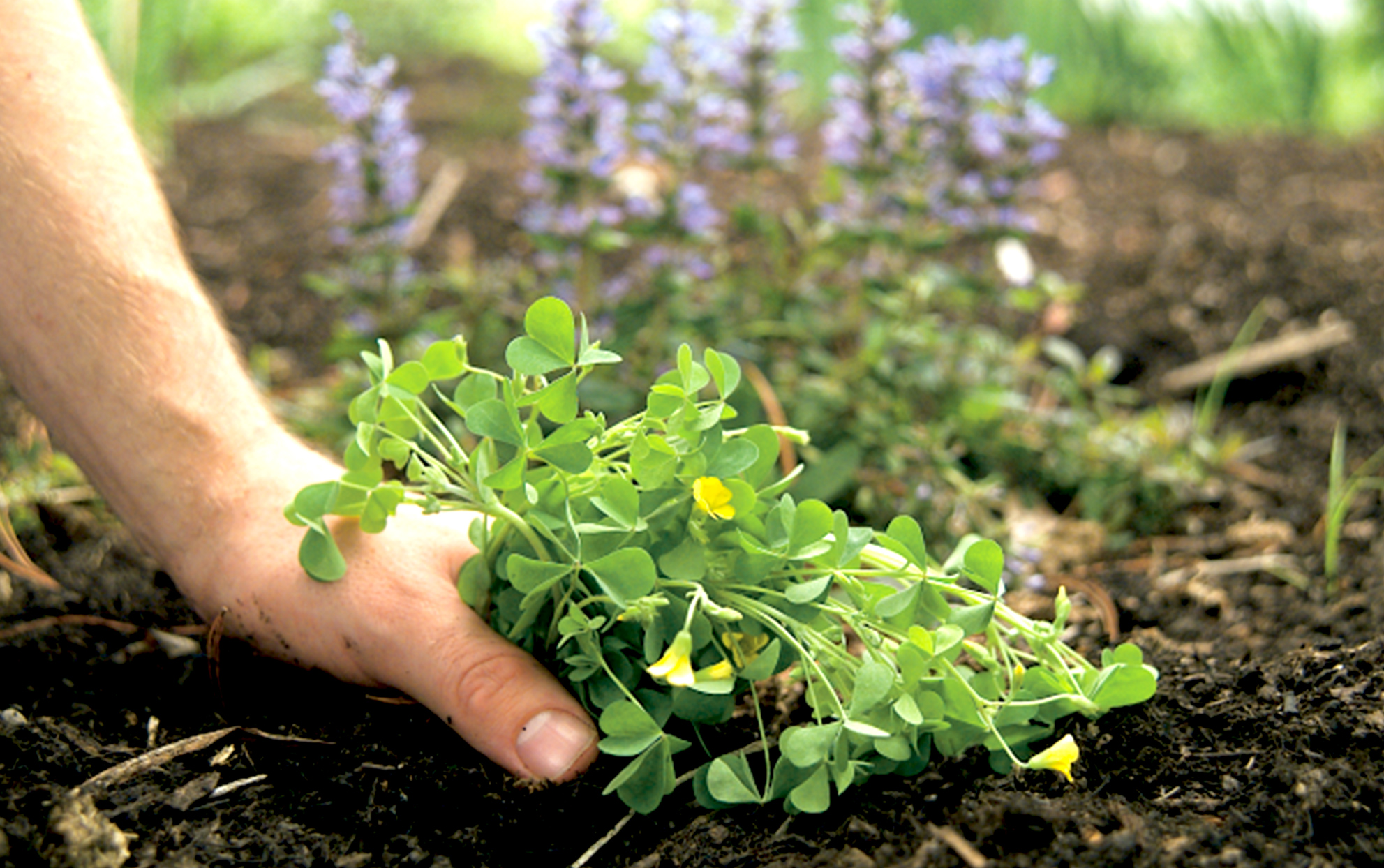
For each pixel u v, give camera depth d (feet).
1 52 1.49
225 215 3.36
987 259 2.23
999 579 1.45
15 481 2.02
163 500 1.54
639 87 4.45
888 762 1.44
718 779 1.39
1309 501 2.18
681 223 2.14
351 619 1.50
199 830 1.41
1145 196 3.55
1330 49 4.99
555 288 2.21
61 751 1.47
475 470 1.43
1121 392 2.52
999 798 1.38
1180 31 5.00
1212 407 2.58
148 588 1.85
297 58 4.67
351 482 1.45
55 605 1.77
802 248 2.26
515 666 1.47
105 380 1.51
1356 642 1.68
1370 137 4.08
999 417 2.22
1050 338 2.79
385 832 1.42
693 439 1.40
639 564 1.37
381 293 2.21
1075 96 4.72
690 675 1.33
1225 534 2.10
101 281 1.50
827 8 4.60
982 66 2.15
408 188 2.19
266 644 1.56
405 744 1.52
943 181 2.21
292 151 3.83
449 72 4.71
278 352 2.75
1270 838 1.36
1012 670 1.47
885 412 2.10
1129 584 1.95
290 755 1.51
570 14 2.08
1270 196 3.46
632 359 2.17
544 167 2.12
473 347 2.24
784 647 1.47
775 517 1.43
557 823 1.44
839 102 2.17
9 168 1.47
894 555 1.49
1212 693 1.58
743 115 2.14
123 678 1.63
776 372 2.21
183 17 3.76
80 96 1.53
